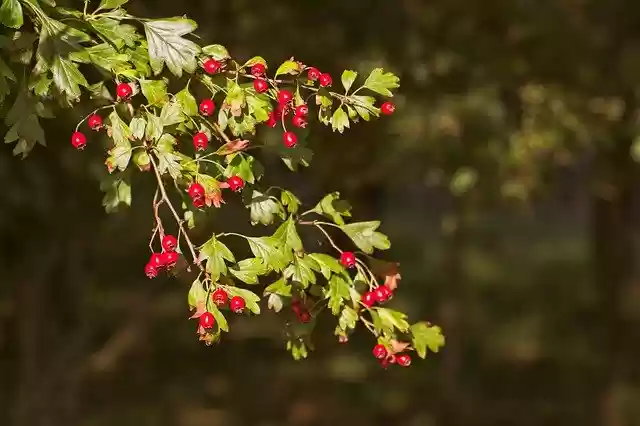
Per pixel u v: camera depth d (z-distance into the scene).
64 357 12.31
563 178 15.77
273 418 18.28
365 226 4.14
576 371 20.05
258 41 8.18
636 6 10.05
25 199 9.96
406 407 18.62
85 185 10.24
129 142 3.64
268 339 21.34
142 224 9.73
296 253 3.84
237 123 3.71
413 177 12.29
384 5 8.88
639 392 16.22
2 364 13.47
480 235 31.48
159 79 3.96
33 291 11.88
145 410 17.50
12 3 3.58
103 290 14.46
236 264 3.68
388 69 8.45
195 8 7.83
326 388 19.50
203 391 19.08
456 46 8.97
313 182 8.54
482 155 11.06
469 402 18.53
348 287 3.96
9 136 3.84
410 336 4.16
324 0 8.49
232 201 6.21
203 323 3.50
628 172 12.57
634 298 20.33
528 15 9.05
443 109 10.65
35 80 3.66
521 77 9.41
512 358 21.38
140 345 18.50
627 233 15.82
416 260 27.62
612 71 10.09
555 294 25.77
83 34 3.67
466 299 20.47
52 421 12.14
